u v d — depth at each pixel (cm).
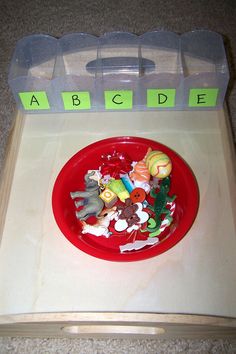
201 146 44
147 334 40
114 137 43
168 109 46
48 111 47
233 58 69
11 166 42
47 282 35
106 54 48
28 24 77
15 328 37
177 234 36
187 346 44
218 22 75
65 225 37
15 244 38
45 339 44
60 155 44
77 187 42
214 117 46
